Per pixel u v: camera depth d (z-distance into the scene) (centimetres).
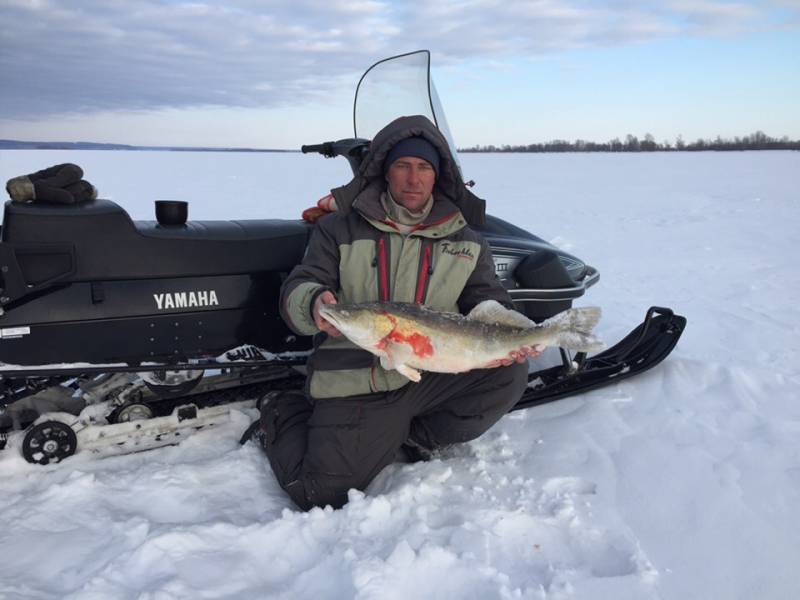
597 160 5425
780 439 297
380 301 232
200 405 304
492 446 294
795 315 529
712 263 786
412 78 352
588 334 229
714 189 2061
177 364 266
